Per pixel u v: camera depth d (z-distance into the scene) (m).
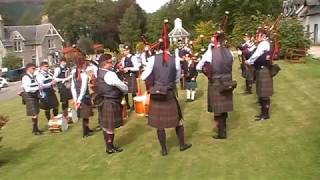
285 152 5.18
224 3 36.59
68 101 8.73
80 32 69.12
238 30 22.48
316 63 15.85
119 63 8.84
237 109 7.78
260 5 35.66
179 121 5.57
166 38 5.44
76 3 69.38
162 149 5.52
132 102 9.00
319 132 5.81
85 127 6.98
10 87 33.47
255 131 6.18
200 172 4.84
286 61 16.66
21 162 5.90
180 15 44.22
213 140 5.92
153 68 5.41
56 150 6.36
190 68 9.23
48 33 58.16
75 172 5.25
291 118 6.76
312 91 9.27
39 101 8.04
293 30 17.27
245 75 9.42
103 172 5.15
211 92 5.79
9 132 8.01
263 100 6.72
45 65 8.08
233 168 4.86
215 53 5.71
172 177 4.77
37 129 7.71
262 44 6.50
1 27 54.06
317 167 4.64
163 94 5.34
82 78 6.89
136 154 5.70
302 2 41.50
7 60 49.78
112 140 5.88
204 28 22.05
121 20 64.00
